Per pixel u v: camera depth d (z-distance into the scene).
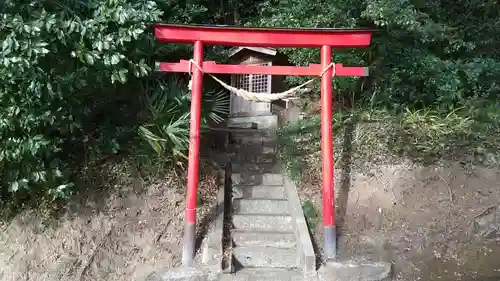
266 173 6.57
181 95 6.10
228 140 7.60
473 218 5.34
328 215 4.99
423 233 5.23
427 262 4.91
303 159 6.50
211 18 9.28
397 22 5.73
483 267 4.85
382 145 6.08
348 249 5.09
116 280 4.66
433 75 6.34
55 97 4.43
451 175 5.75
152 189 5.57
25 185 4.60
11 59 3.71
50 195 5.04
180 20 7.15
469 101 6.43
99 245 4.93
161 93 6.12
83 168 5.43
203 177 6.03
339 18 6.16
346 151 6.20
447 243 5.11
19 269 4.63
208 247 4.90
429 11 6.88
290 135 7.16
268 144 7.49
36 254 4.78
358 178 5.91
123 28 4.36
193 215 4.92
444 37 6.39
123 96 5.99
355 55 6.50
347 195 5.77
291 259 4.95
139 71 4.84
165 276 4.55
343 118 6.75
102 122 5.88
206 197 5.77
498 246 5.08
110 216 5.20
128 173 5.55
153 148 5.62
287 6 6.90
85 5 4.41
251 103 8.68
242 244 5.23
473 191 5.60
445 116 6.45
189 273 4.57
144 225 5.22
